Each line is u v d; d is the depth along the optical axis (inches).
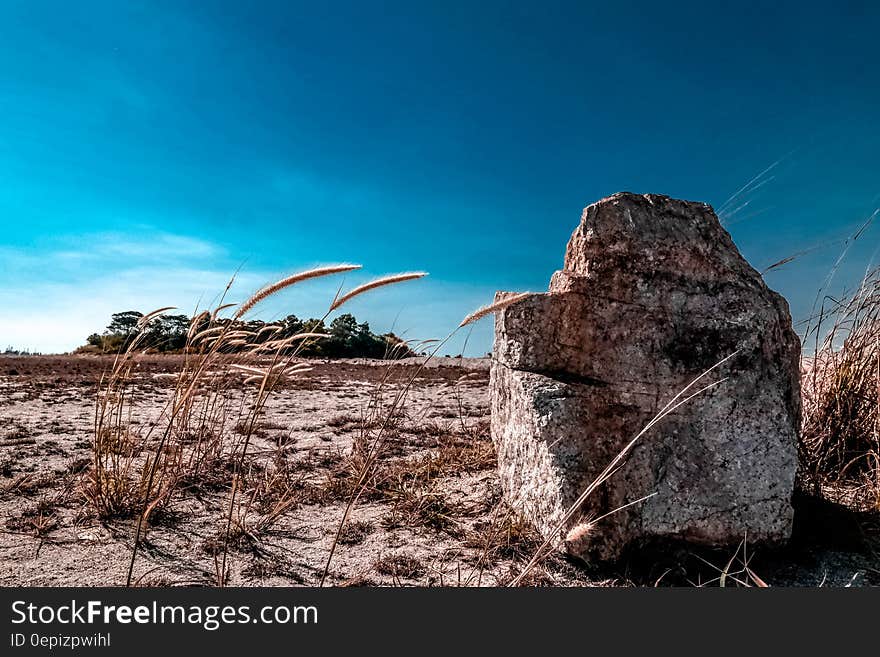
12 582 103.5
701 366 127.7
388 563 116.8
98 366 542.3
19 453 181.2
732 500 118.8
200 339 144.3
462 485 164.2
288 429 237.9
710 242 138.8
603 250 136.2
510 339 140.8
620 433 124.5
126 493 140.3
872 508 141.6
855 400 171.2
